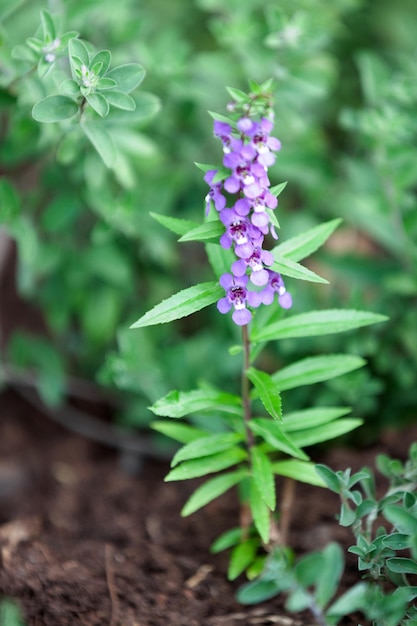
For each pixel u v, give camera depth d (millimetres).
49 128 727
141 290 878
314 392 797
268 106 565
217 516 742
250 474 647
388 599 575
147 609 648
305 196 916
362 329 795
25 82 694
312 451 798
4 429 872
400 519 580
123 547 708
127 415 847
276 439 626
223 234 572
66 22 746
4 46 699
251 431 642
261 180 557
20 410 888
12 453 849
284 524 686
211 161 882
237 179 557
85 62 633
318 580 595
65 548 702
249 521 668
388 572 611
